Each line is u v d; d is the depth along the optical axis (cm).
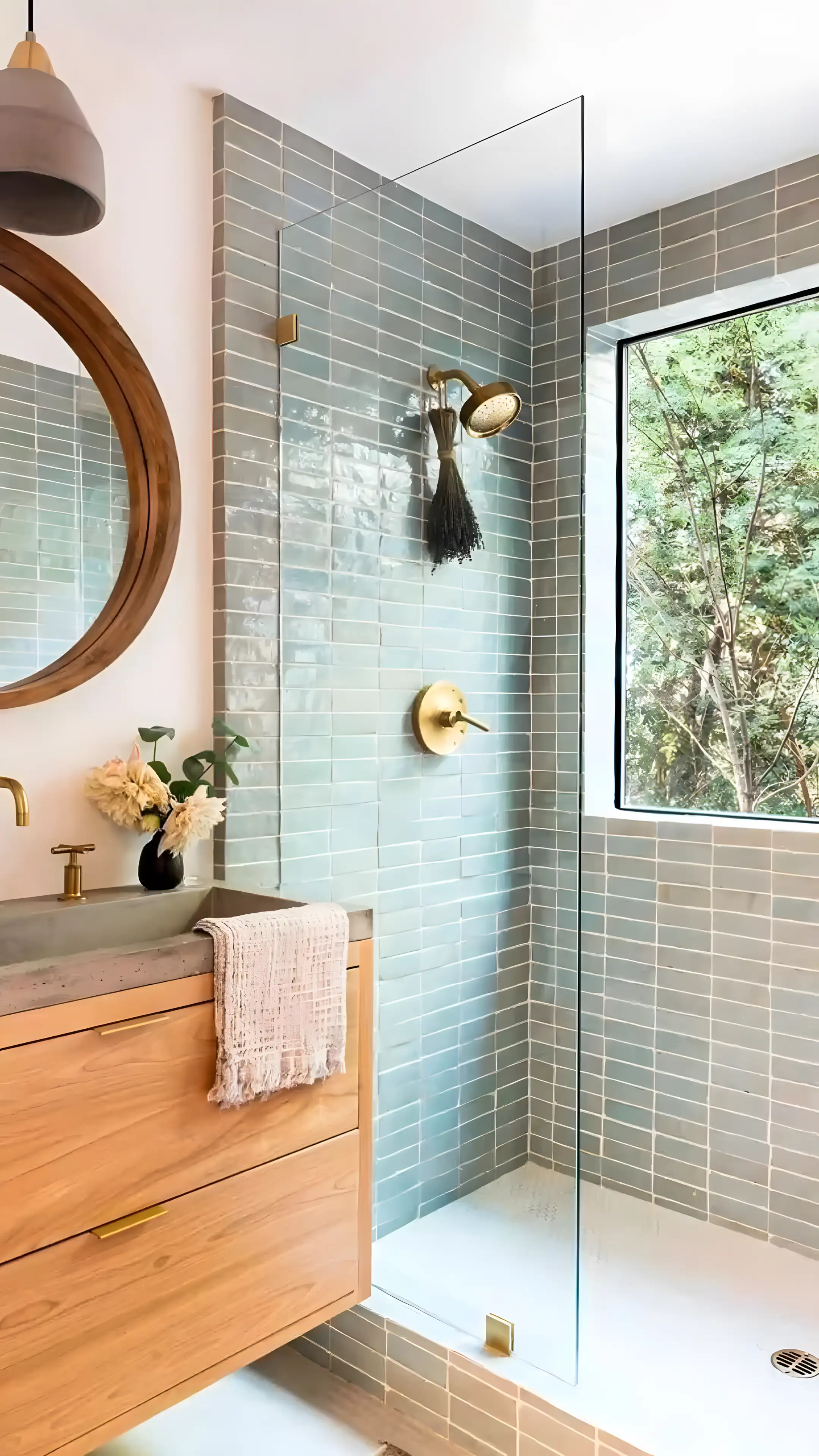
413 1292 209
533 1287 193
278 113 217
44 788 185
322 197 229
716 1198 261
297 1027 164
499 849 212
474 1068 211
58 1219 136
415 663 220
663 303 267
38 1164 133
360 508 220
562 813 204
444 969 216
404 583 219
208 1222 155
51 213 153
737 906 255
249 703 214
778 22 187
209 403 211
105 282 193
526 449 206
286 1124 167
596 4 180
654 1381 191
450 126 222
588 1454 175
